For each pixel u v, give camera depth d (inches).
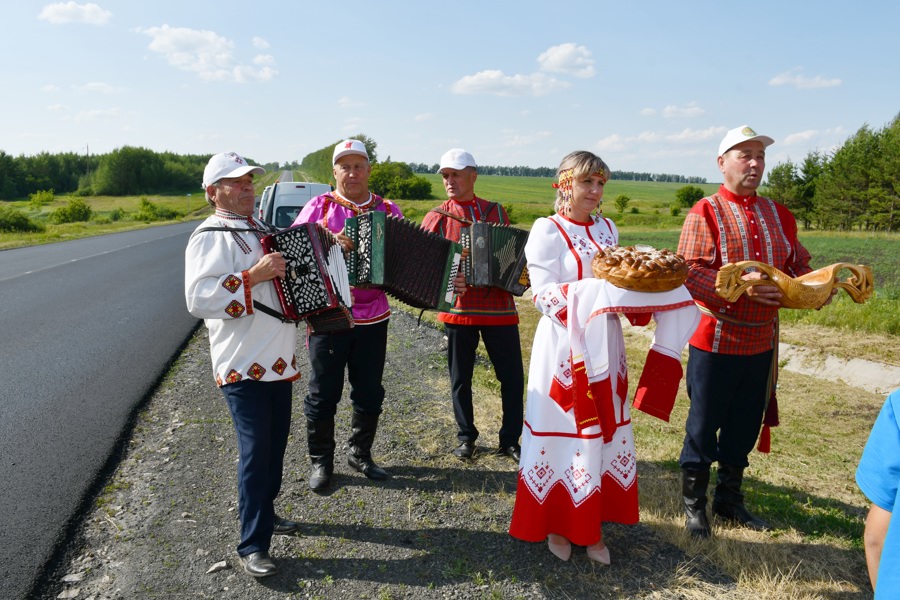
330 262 143.9
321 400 173.6
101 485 178.1
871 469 70.8
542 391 143.0
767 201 160.7
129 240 1232.2
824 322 401.1
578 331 136.8
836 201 2124.8
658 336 137.5
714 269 157.6
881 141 2127.2
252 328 137.2
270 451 143.1
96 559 142.1
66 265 770.8
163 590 131.6
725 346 152.5
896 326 379.6
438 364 309.7
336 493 176.1
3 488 175.5
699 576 141.6
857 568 146.9
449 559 145.9
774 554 149.6
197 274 132.8
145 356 327.0
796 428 252.8
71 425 225.6
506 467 196.5
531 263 147.6
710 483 196.4
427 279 173.3
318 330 147.3
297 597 130.9
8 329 395.9
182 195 5447.8
